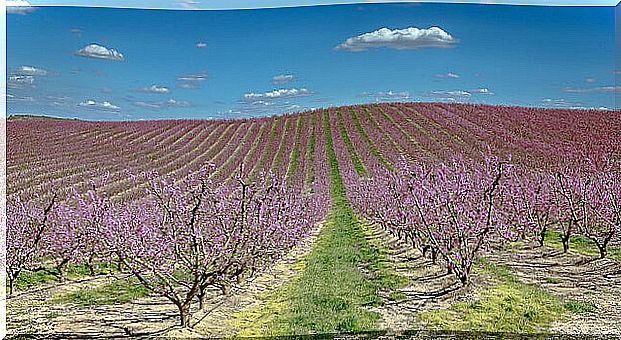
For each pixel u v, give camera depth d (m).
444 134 30.88
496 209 10.03
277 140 31.27
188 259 6.53
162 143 30.17
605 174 13.12
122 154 27.36
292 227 10.90
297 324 6.65
